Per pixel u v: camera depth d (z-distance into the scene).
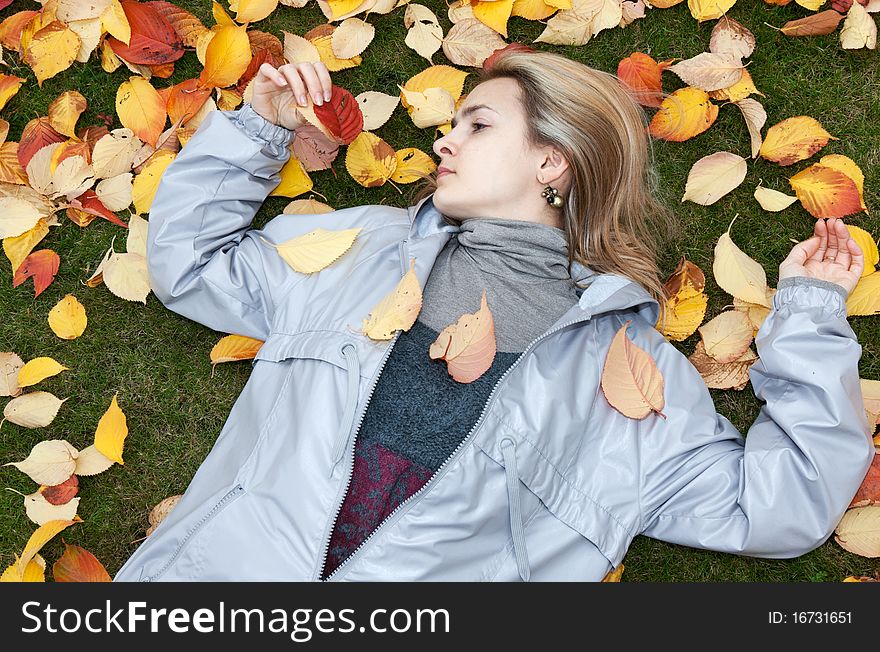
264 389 1.44
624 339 1.43
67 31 1.64
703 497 1.42
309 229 1.57
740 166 1.66
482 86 1.54
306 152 1.68
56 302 1.67
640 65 1.68
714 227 1.72
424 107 1.67
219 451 1.44
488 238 1.46
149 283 1.62
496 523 1.35
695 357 1.65
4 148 1.65
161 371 1.67
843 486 1.35
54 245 1.68
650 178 1.70
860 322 1.68
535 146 1.50
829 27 1.73
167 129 1.70
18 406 1.59
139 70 1.70
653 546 1.63
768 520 1.36
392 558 1.29
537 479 1.37
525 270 1.47
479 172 1.47
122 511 1.62
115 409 1.57
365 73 1.76
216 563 1.30
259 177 1.56
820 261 1.50
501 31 1.68
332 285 1.49
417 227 1.55
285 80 1.50
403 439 1.32
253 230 1.60
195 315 1.55
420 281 1.43
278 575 1.27
